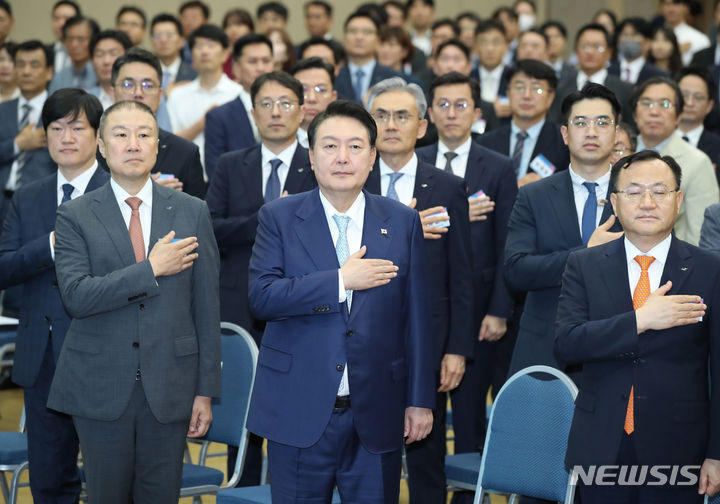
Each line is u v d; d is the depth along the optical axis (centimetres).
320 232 437
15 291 800
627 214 440
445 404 601
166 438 473
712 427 427
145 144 479
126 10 1195
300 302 416
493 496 691
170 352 471
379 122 593
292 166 652
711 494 428
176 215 487
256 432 436
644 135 751
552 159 752
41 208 559
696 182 719
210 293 488
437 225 581
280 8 1280
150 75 702
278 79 648
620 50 1167
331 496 438
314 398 425
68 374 472
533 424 473
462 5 1747
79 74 1071
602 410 437
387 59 1138
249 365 543
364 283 415
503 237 641
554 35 1280
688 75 860
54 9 1252
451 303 588
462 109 670
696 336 432
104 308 457
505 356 682
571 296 454
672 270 439
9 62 1023
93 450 469
